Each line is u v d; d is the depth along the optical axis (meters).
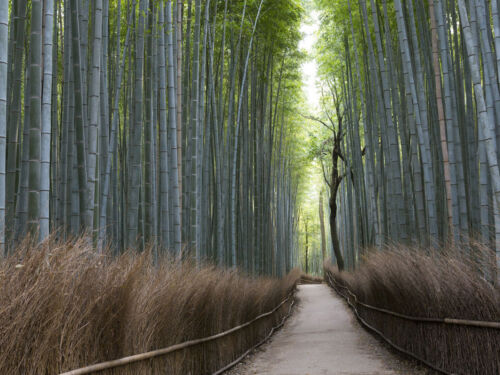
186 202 6.88
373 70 8.19
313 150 17.61
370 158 10.06
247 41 10.21
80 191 3.84
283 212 20.09
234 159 8.73
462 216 5.23
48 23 3.32
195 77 6.62
